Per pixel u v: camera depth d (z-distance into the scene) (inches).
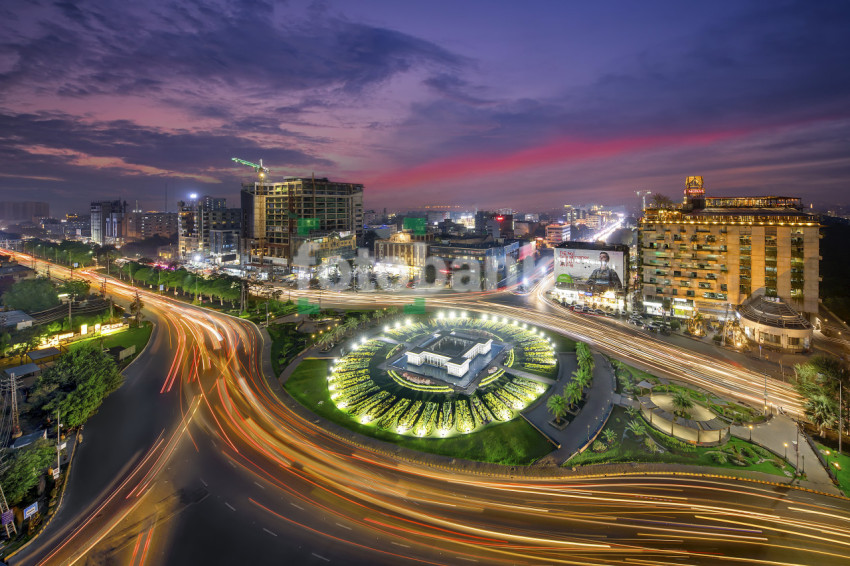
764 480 2171.5
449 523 1925.4
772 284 4446.4
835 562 1658.5
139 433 2721.5
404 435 2711.6
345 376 3614.7
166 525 1930.4
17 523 1946.4
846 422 2487.7
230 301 6289.4
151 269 7603.4
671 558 1691.7
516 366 3777.1
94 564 1717.5
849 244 6934.1
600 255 5713.6
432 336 4608.8
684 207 5915.4
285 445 2598.4
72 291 5935.0
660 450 2459.4
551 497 2095.2
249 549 1785.2
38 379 2849.4
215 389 3368.6
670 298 5029.5
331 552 1764.3
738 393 3125.0
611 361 3779.5
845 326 4517.7
